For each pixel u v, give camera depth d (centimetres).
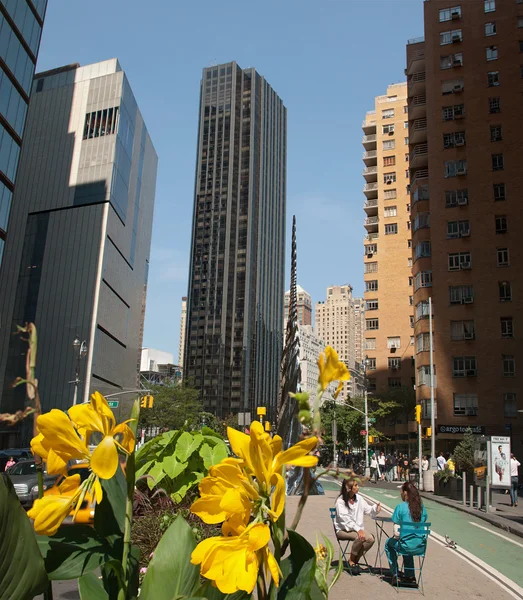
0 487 131
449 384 4103
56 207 7444
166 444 601
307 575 137
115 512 161
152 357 13850
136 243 8681
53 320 6869
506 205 4231
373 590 693
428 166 4519
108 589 164
